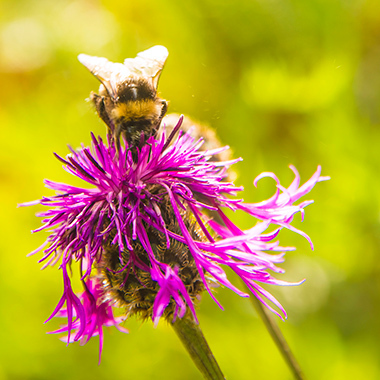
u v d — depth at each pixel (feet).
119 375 1.39
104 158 1.04
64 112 1.55
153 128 1.04
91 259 1.03
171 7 1.60
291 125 1.44
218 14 1.58
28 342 1.41
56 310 1.04
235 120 1.46
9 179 1.48
